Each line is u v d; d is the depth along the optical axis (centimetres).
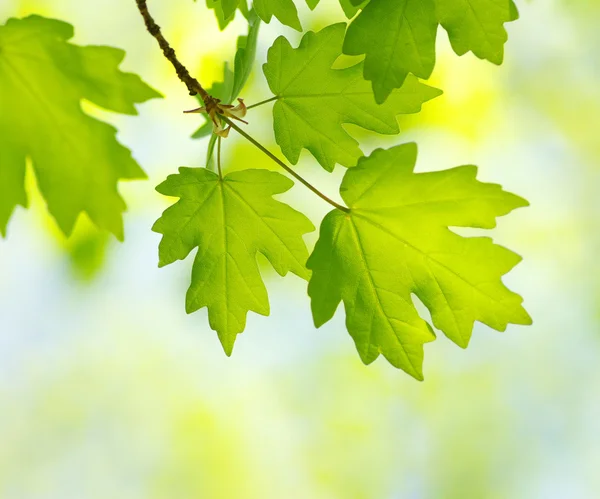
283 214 97
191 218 97
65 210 93
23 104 93
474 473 154
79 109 93
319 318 96
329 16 120
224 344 98
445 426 154
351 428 154
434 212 96
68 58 93
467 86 135
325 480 154
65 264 132
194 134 103
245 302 98
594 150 152
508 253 96
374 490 153
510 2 94
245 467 154
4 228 93
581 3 143
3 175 93
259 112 119
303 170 125
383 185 96
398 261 97
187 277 140
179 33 121
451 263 96
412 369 97
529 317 96
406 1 94
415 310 97
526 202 95
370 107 97
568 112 148
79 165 93
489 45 95
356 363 152
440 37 129
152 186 127
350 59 113
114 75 93
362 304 97
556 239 157
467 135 137
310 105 97
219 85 104
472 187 95
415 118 129
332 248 96
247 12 100
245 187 97
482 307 96
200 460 153
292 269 98
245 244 98
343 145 98
